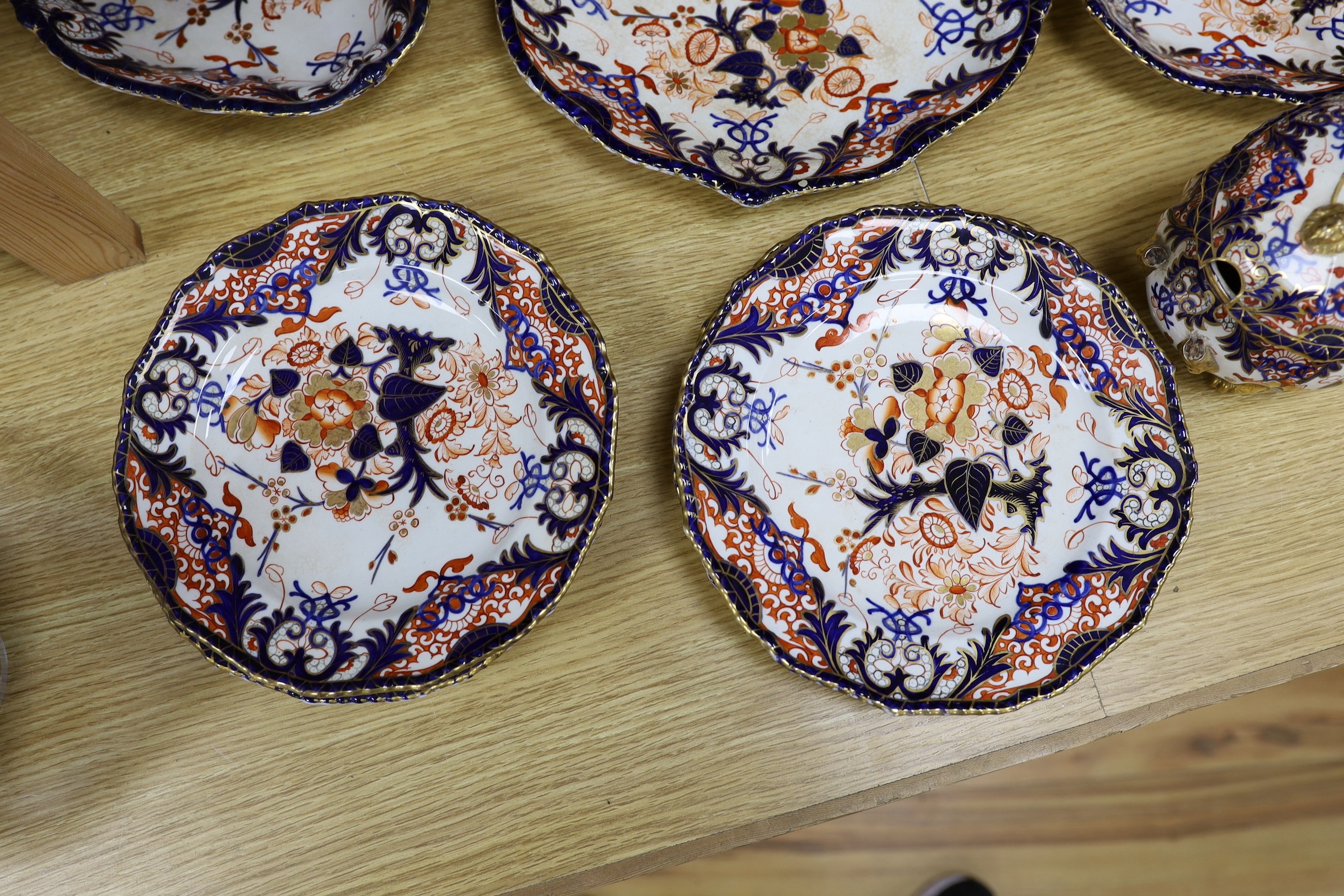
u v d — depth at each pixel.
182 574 0.68
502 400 0.73
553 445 0.72
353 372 0.74
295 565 0.70
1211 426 0.81
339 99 0.73
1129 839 1.14
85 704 0.69
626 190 0.83
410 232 0.73
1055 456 0.76
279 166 0.81
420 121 0.83
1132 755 1.12
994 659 0.71
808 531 0.73
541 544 0.70
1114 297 0.75
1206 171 0.73
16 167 0.64
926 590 0.73
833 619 0.71
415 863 0.69
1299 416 0.81
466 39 0.84
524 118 0.83
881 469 0.75
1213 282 0.71
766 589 0.71
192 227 0.80
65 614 0.71
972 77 0.80
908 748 0.73
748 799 0.71
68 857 0.67
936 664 0.70
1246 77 0.83
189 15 0.78
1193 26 0.86
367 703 0.70
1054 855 1.17
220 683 0.70
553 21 0.79
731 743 0.72
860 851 1.15
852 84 0.81
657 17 0.81
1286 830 1.14
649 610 0.74
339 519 0.71
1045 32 0.89
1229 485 0.80
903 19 0.82
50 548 0.72
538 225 0.82
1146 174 0.86
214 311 0.72
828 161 0.77
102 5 0.76
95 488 0.74
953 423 0.76
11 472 0.74
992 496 0.75
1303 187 0.67
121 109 0.81
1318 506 0.79
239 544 0.70
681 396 0.71
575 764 0.71
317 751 0.70
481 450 0.73
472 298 0.74
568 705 0.72
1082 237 0.84
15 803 0.67
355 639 0.68
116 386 0.76
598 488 0.68
